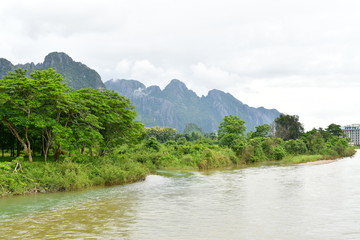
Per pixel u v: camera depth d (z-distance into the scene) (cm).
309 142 8531
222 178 3500
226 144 7875
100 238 1225
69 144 2892
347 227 1380
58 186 2508
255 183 3003
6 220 1541
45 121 2795
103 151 3834
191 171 4522
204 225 1427
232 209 1788
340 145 9912
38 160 3509
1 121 2959
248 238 1226
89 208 1836
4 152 4684
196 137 16050
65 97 2809
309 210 1738
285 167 5147
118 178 3019
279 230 1338
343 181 3077
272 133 14075
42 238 1229
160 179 3450
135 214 1667
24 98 2761
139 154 4950
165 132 15112
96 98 3441
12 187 2295
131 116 3697
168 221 1505
